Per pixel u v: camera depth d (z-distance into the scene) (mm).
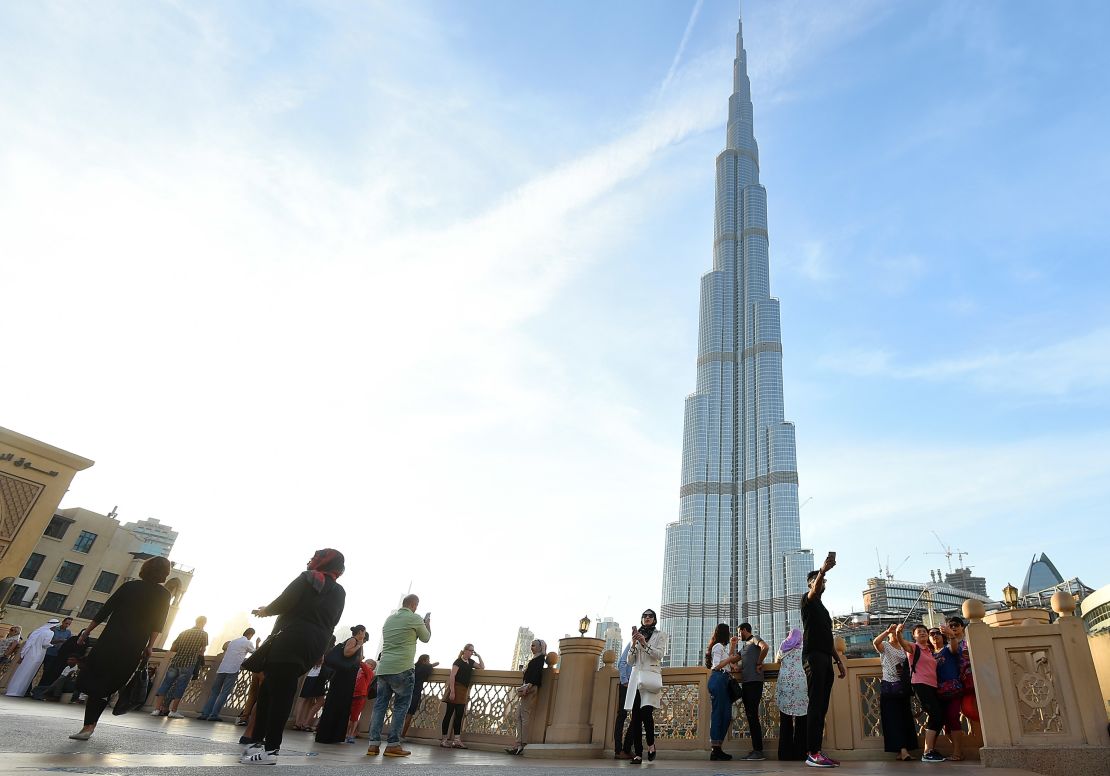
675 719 10203
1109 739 6242
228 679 12547
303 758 5801
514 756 10336
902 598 181625
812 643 7348
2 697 12047
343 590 5797
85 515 59438
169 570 6141
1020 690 6855
